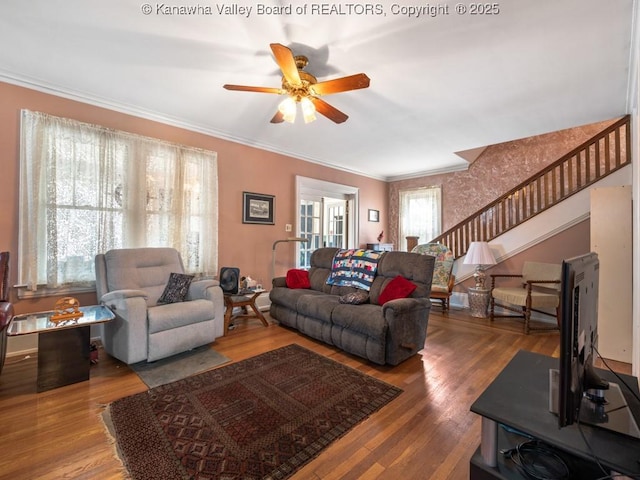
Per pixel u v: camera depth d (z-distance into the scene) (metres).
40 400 1.95
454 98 2.87
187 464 1.41
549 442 0.85
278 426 1.71
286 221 4.71
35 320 2.23
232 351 2.83
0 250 2.51
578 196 3.79
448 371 2.45
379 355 2.46
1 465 1.39
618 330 2.77
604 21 1.84
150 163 3.27
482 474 0.99
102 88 2.78
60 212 2.72
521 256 4.25
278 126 3.66
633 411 0.97
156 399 1.97
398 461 1.45
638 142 1.89
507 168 5.17
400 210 6.46
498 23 1.87
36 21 1.90
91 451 1.49
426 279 2.88
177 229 3.44
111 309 2.51
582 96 2.82
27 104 2.62
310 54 2.20
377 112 3.19
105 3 1.75
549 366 1.29
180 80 2.63
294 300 3.34
